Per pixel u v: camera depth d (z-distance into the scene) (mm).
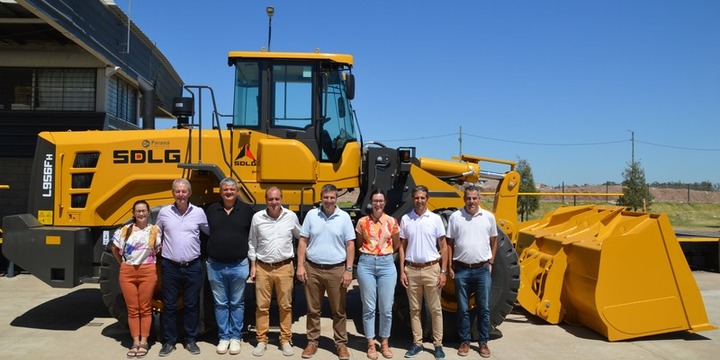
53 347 5531
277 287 5312
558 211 7809
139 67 12742
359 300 8031
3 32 10578
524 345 5707
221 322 5371
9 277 9523
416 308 5281
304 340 5797
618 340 5848
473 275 5316
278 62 6293
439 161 7441
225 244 5270
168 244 5273
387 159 6289
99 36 10414
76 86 11555
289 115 6266
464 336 5359
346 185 6312
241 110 6258
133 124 13180
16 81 11477
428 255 5207
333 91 6449
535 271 6648
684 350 5562
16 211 11117
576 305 6375
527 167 22469
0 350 5422
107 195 6219
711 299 8133
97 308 7270
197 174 6215
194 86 6109
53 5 8664
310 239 5176
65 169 6281
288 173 6043
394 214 6293
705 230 19438
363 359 5188
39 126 11266
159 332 5715
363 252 5203
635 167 22766
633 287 5895
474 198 5305
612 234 6188
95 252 6242
